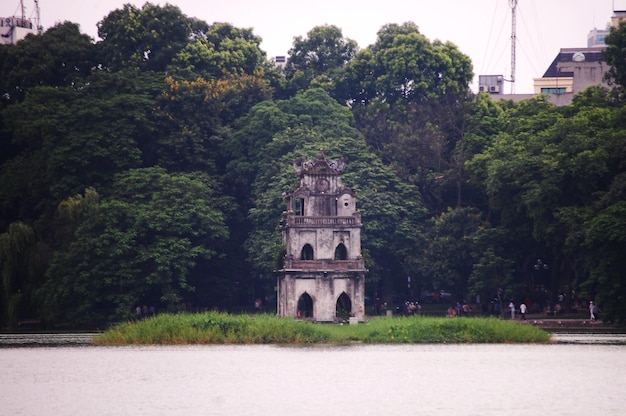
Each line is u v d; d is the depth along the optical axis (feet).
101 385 404.57
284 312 634.84
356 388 399.24
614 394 389.60
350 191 651.25
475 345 519.19
